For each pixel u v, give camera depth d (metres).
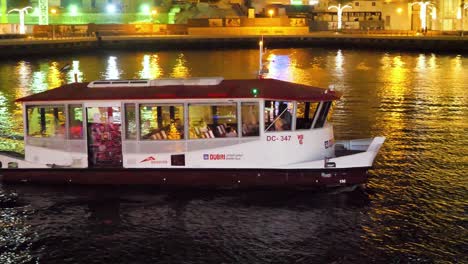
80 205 19.55
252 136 19.80
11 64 85.50
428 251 16.25
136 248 16.66
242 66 80.12
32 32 119.69
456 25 139.00
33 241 17.08
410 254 16.08
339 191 19.97
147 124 20.11
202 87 20.23
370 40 122.88
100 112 20.25
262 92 19.58
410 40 116.88
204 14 144.88
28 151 20.84
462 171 23.28
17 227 17.97
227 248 16.59
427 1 142.00
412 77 63.97
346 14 151.50
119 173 20.44
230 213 18.81
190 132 20.02
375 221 18.17
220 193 20.14
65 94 20.53
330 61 90.12
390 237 17.11
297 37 128.50
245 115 19.72
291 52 112.94
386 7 150.12
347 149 21.75
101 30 129.00
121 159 20.50
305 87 20.42
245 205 19.36
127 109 20.09
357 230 17.59
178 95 19.81
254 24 137.25
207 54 107.81
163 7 144.25
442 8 140.12
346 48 125.25
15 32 120.69
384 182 21.78
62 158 20.64
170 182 20.34
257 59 93.75
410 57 99.81
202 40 125.38
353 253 16.20
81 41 112.25
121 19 140.75
